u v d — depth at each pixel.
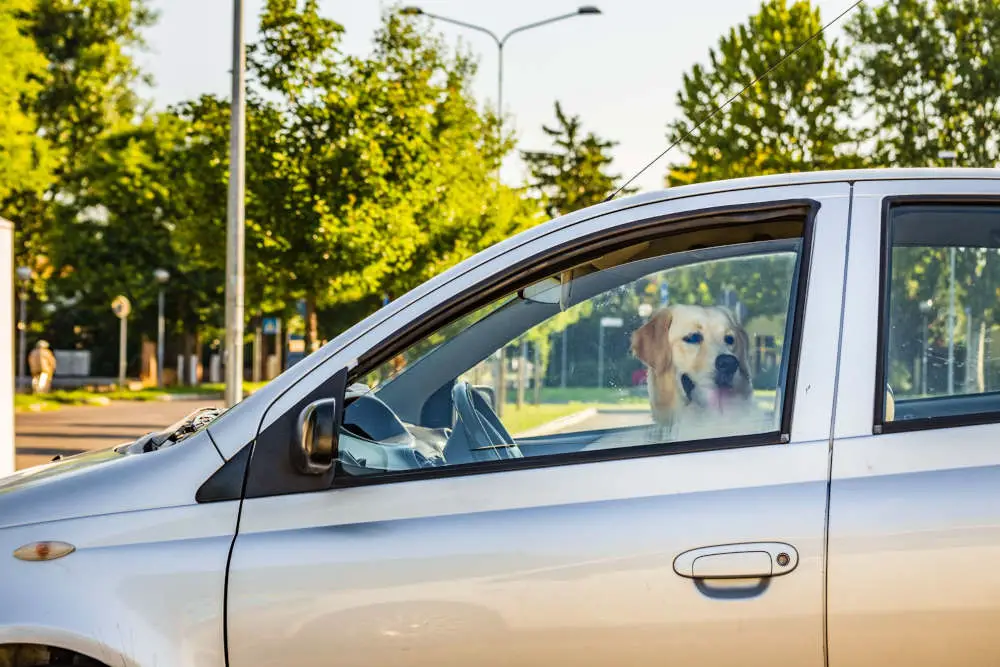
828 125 27.98
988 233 2.82
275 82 23.56
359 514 2.69
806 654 2.56
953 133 27.30
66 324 67.81
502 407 3.32
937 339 2.77
